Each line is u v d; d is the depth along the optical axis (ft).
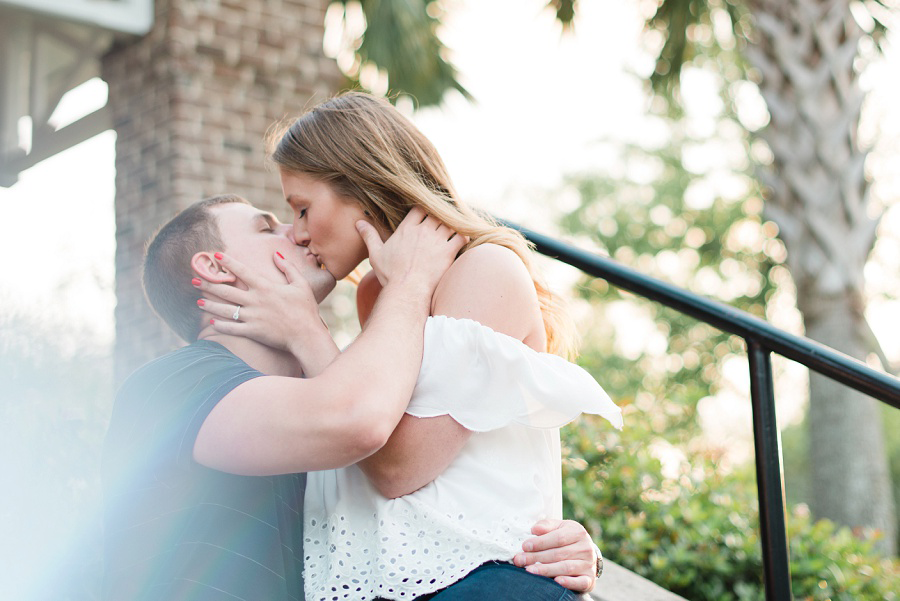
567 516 8.55
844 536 9.50
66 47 16.34
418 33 24.34
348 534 4.77
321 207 5.17
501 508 4.64
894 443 50.70
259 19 15.89
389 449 4.58
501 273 4.91
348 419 4.19
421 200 5.06
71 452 6.19
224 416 4.34
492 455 4.76
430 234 5.02
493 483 4.68
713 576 8.39
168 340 14.30
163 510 4.64
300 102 16.21
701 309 6.06
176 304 5.18
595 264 6.53
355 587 4.67
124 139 15.71
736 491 9.75
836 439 22.62
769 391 5.83
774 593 5.62
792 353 5.77
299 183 5.23
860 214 21.31
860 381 5.57
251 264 5.11
